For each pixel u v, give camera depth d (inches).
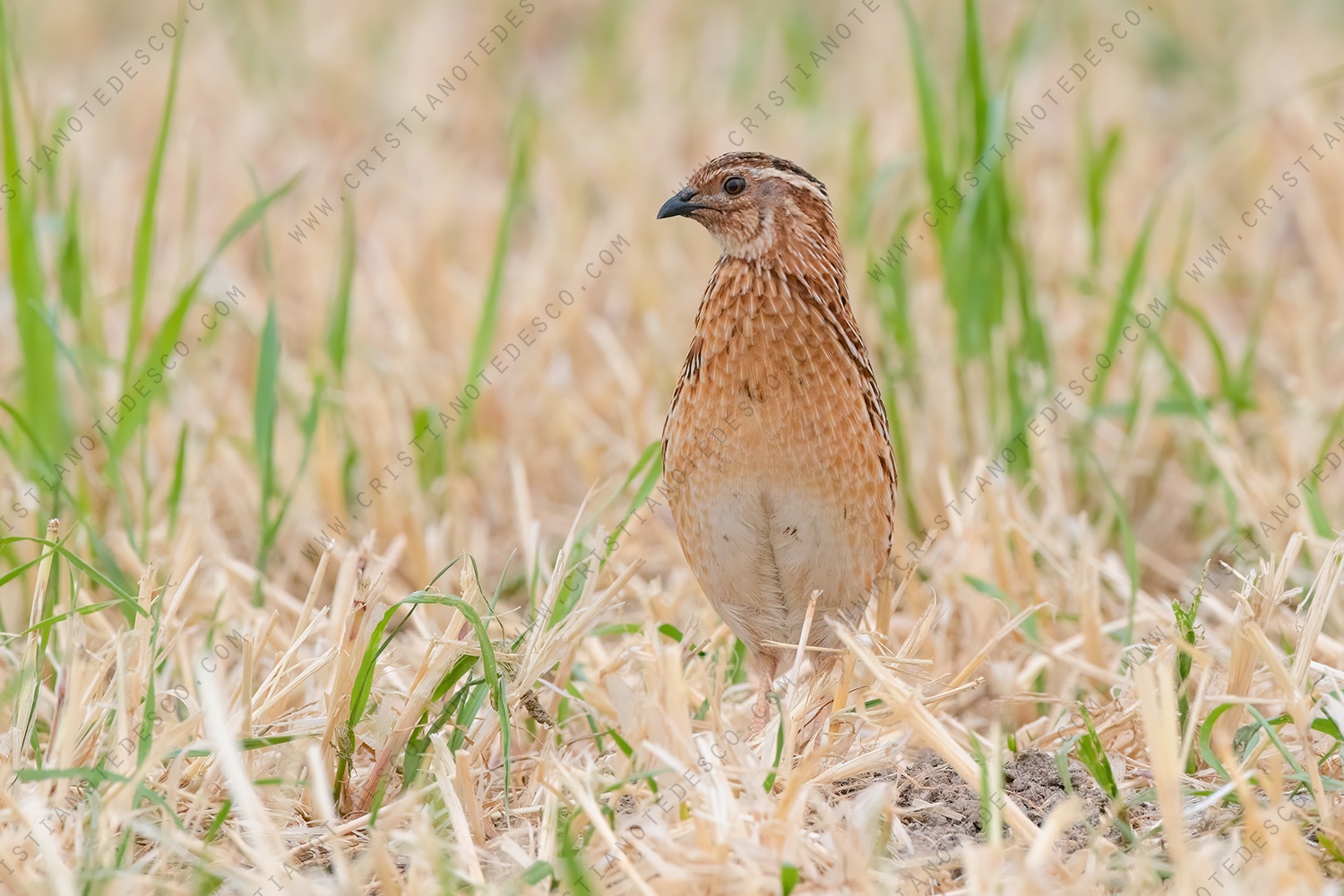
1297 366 621.9
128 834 315.6
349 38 1000.9
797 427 390.0
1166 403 530.3
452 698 360.5
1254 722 373.4
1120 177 799.7
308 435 487.8
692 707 404.2
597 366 647.8
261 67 942.4
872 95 890.7
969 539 462.6
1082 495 541.3
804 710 379.6
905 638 454.6
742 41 995.9
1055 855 315.3
